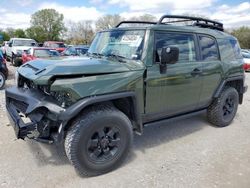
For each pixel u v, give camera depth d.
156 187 3.07
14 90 3.60
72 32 51.19
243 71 5.36
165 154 3.90
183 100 4.12
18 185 3.02
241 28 48.97
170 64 3.77
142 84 3.44
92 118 3.06
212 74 4.52
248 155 3.93
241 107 6.87
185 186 3.10
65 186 3.04
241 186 3.12
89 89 2.96
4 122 4.96
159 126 5.07
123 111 3.57
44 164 3.49
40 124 3.00
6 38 67.50
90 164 3.15
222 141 4.44
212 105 4.93
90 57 3.85
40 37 67.62
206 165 3.59
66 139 3.04
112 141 3.29
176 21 4.82
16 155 3.69
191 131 4.86
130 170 3.42
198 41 4.32
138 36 3.67
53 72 2.87
